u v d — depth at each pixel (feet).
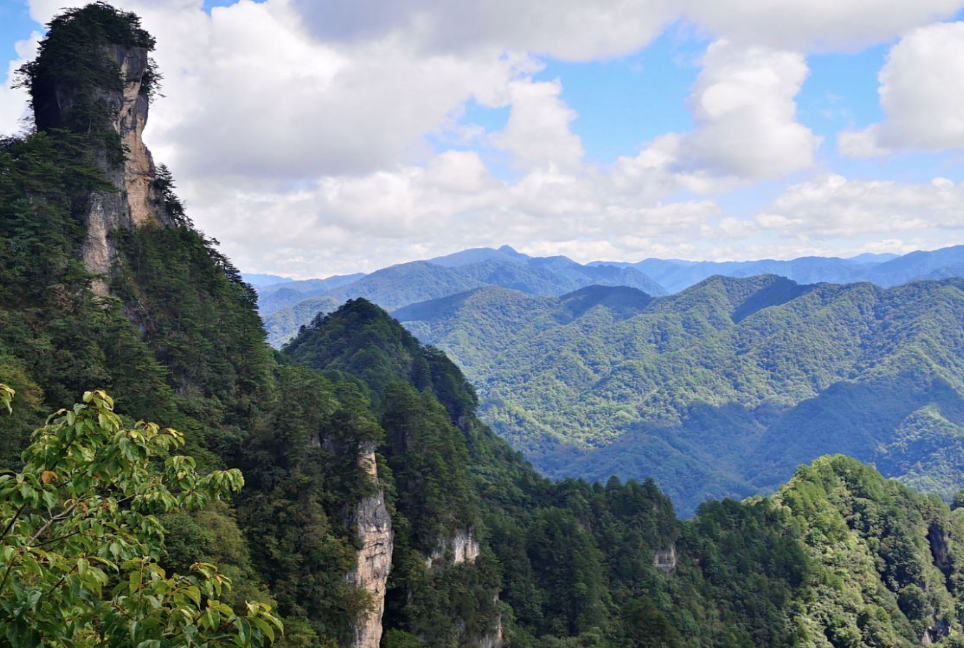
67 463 66.33
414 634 313.12
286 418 289.74
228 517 253.65
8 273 259.19
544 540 442.91
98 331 263.70
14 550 56.80
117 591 62.08
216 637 60.39
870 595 574.15
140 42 350.64
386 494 325.42
